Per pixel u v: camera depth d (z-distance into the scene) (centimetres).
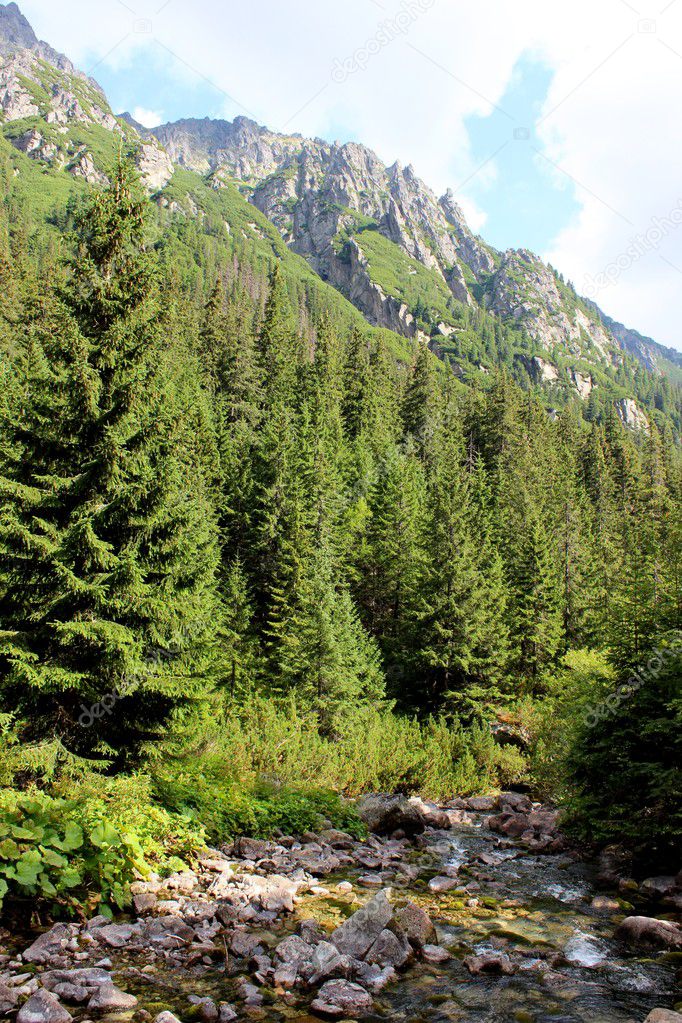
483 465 7031
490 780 2377
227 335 8312
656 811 1142
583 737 1298
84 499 1254
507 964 690
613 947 773
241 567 4569
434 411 8356
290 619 3947
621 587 1336
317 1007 567
